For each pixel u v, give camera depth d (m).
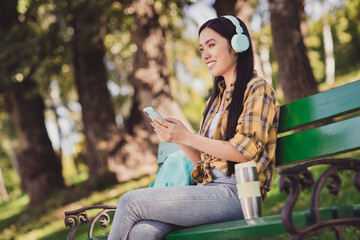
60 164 15.72
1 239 11.33
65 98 20.84
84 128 13.33
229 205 2.54
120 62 17.28
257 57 8.17
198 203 2.49
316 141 2.61
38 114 15.53
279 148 2.83
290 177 1.97
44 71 12.54
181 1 11.12
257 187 2.35
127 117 12.98
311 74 8.38
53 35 12.15
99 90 13.17
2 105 15.82
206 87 24.84
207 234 2.21
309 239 4.39
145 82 10.14
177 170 3.06
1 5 13.95
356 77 16.98
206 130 2.90
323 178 2.00
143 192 2.50
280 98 18.00
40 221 11.69
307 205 5.59
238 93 2.72
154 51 10.15
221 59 2.85
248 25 8.27
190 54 17.03
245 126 2.57
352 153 7.12
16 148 33.75
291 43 8.36
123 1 10.27
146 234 2.47
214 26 2.86
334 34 28.14
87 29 11.95
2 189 38.19
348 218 2.05
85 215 3.29
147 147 12.52
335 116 2.60
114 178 12.33
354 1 22.84
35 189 15.20
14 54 12.37
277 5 8.42
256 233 2.02
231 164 2.64
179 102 22.11
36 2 12.63
